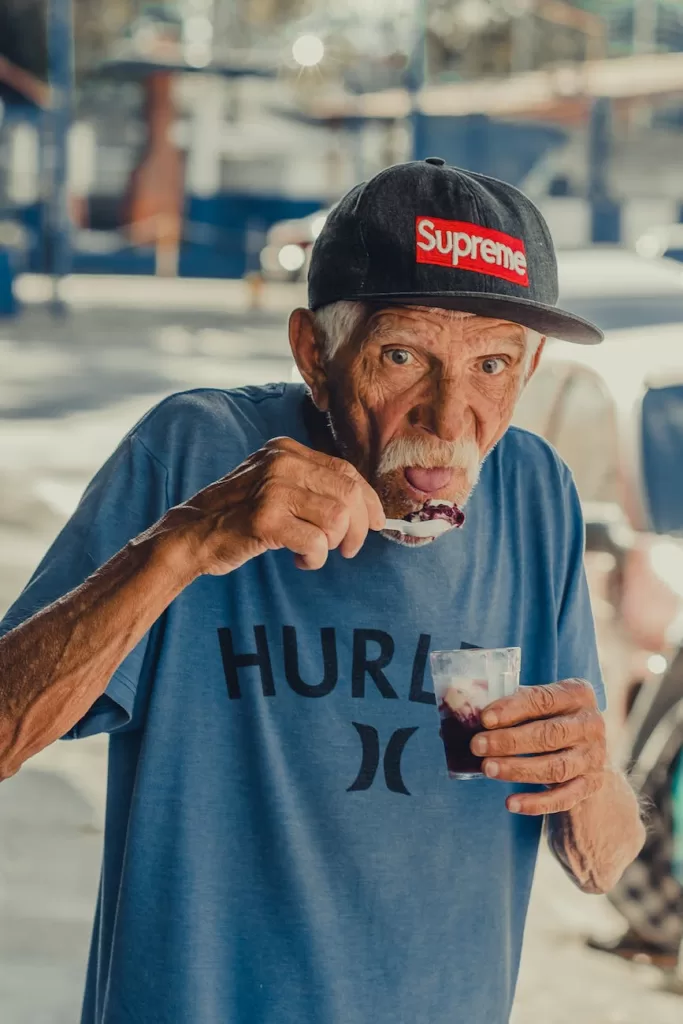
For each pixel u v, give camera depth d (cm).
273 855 224
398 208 224
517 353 229
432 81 4038
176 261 4156
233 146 4328
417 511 226
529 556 249
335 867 226
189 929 221
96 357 2141
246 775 227
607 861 250
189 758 225
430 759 231
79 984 456
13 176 4359
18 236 3966
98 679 208
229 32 5078
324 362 234
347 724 229
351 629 231
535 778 219
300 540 201
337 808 226
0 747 209
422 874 229
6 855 541
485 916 234
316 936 223
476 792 234
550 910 524
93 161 4625
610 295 676
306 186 4372
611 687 533
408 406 225
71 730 222
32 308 3042
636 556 540
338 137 4222
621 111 3331
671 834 485
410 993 227
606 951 492
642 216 3394
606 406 579
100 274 4100
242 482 205
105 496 232
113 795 234
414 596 234
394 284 223
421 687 232
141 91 4425
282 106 4222
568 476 256
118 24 4916
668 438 566
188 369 2036
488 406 229
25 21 3797
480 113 3203
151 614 206
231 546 204
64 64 2978
